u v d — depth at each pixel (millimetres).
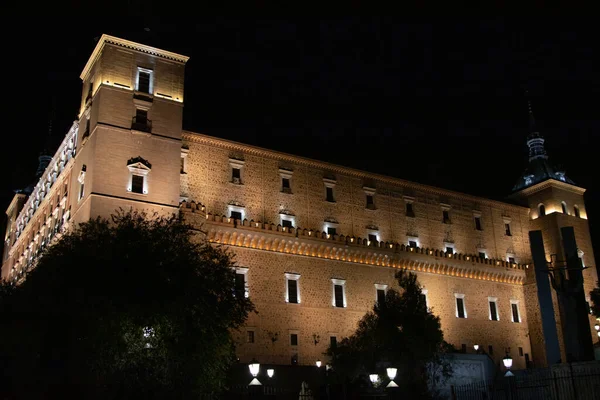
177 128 59844
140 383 34281
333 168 72500
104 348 34000
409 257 73250
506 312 81562
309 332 63375
